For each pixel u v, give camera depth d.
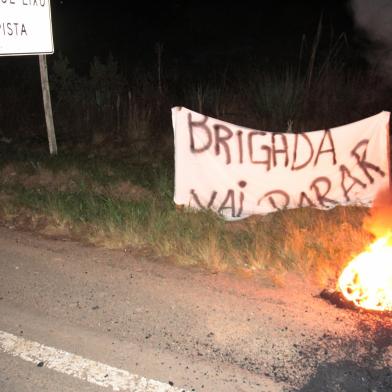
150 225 4.97
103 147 8.24
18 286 4.06
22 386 2.95
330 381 2.99
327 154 5.50
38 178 6.82
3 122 9.29
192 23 15.66
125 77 10.31
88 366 3.11
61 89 9.41
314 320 3.54
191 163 5.48
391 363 3.12
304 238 4.69
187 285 4.03
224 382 2.98
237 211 5.52
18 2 6.57
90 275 4.22
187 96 9.52
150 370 3.08
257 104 8.67
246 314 3.63
